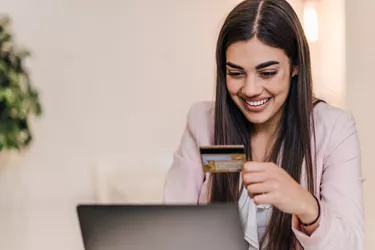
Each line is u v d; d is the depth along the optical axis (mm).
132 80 3023
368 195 2617
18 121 2670
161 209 958
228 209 947
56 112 3004
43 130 3000
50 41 2967
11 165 2984
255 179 978
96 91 3010
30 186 3010
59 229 3027
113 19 2986
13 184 2998
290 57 1216
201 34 3012
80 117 3016
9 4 2920
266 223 1266
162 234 966
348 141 1270
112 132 3025
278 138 1320
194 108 1545
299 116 1286
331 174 1237
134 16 2996
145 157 3020
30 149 2990
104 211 980
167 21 3008
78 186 3012
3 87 2613
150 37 3012
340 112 1315
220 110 1360
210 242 962
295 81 1273
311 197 1027
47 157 3010
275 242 1255
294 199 988
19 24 2934
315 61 2930
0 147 2611
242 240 964
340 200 1170
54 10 2955
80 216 1004
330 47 2883
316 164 1277
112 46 3002
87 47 2988
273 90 1201
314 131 1292
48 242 3029
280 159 1313
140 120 3037
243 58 1187
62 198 3016
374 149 2635
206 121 1475
